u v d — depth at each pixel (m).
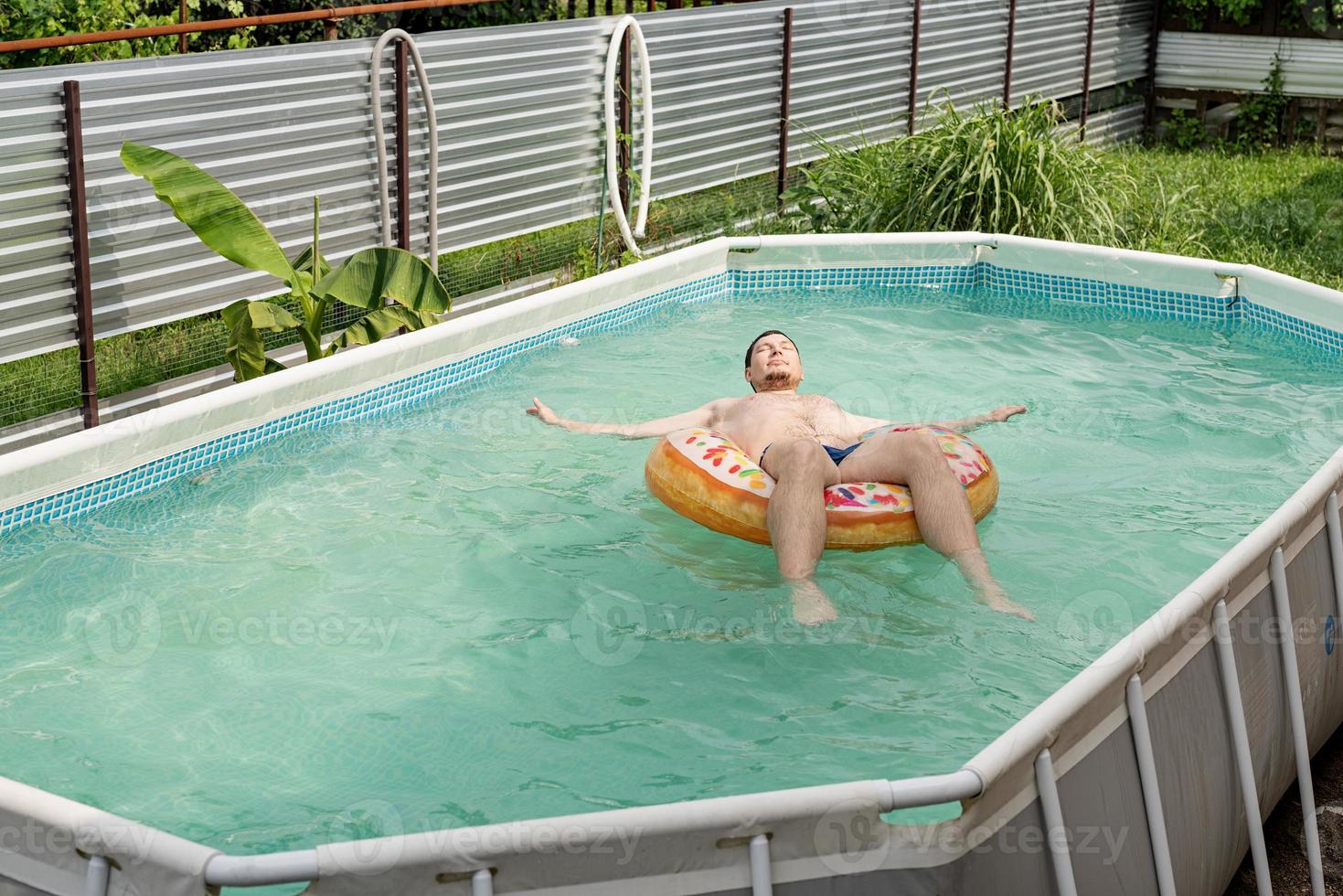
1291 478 4.77
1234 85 13.53
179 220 5.66
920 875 2.30
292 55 6.14
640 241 8.18
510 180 7.51
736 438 4.74
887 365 6.16
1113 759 2.71
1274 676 3.46
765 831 2.21
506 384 5.82
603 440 5.14
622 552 4.16
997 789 2.36
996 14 11.27
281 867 2.05
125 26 9.64
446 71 6.95
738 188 9.27
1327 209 10.28
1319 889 3.37
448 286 7.33
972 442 4.49
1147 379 5.95
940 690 3.38
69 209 5.29
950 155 8.27
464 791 2.97
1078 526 4.35
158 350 6.07
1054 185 8.38
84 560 4.08
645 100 7.77
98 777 3.00
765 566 4.05
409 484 4.70
